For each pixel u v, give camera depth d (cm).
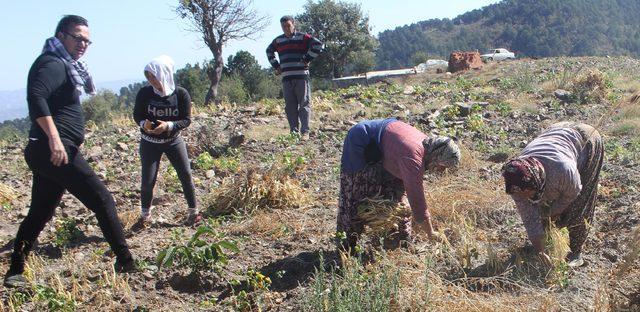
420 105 1345
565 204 468
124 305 460
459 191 648
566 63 2097
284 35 1019
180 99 605
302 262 520
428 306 412
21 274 493
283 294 472
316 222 621
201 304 462
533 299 431
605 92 1347
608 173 744
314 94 1589
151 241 589
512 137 1016
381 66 18800
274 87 3925
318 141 1002
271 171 712
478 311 411
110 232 491
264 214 641
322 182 770
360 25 5072
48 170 468
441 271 487
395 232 518
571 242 492
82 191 479
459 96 1442
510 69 2083
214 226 625
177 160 619
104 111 3872
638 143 894
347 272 451
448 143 466
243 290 480
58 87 460
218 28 2806
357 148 494
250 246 568
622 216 591
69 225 600
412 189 477
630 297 411
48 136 448
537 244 465
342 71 5044
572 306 427
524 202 460
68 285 493
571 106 1267
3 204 717
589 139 475
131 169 870
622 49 18150
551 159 452
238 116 1295
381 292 414
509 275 472
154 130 591
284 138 1005
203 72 3938
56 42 466
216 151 942
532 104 1280
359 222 511
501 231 571
